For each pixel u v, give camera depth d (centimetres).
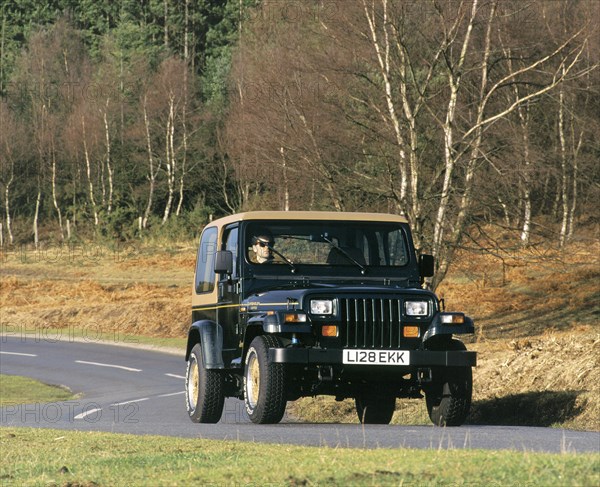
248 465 2019
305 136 8094
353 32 8300
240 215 3459
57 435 2919
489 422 4247
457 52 8669
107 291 14675
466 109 9100
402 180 7831
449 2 7975
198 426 3195
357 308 3148
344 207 8294
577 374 4284
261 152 8375
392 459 1956
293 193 8625
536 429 2988
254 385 3206
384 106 8469
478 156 7850
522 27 8681
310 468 1898
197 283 3841
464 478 1716
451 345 3228
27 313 12775
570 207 15500
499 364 4853
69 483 1962
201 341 3581
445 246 7812
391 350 3122
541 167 8181
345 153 8431
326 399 5019
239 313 3372
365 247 3453
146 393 6469
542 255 8588
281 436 2719
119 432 3020
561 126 13562
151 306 12312
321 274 3397
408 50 8406
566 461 1786
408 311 3175
